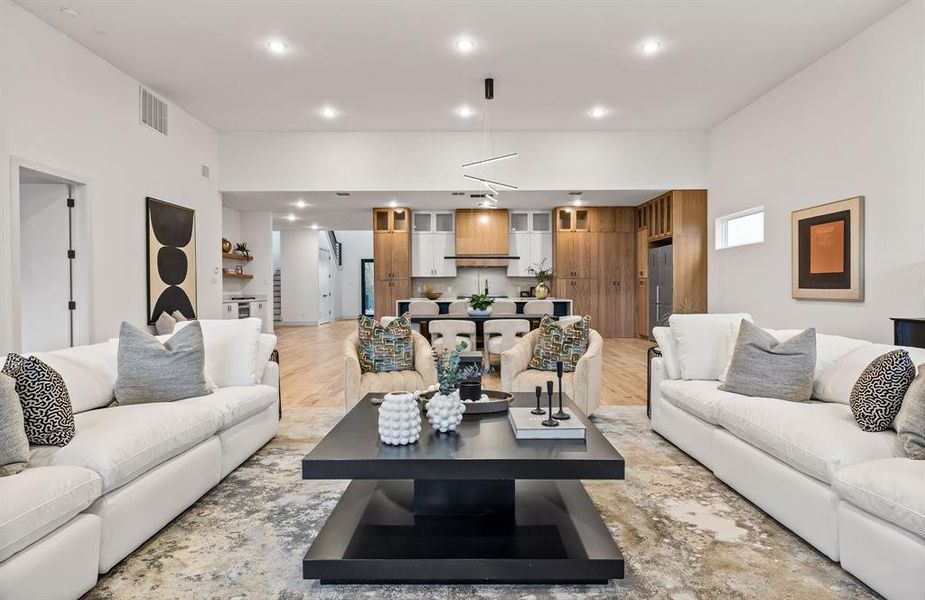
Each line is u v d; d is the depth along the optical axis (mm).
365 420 2600
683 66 5336
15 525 1560
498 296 10805
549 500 2406
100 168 5047
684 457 3326
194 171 6867
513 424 2400
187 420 2553
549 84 5781
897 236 4297
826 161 5137
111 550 1983
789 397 2832
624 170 7691
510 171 7664
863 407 2223
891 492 1720
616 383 5773
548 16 4320
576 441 2205
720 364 3535
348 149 7609
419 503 2254
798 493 2195
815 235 5254
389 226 10008
